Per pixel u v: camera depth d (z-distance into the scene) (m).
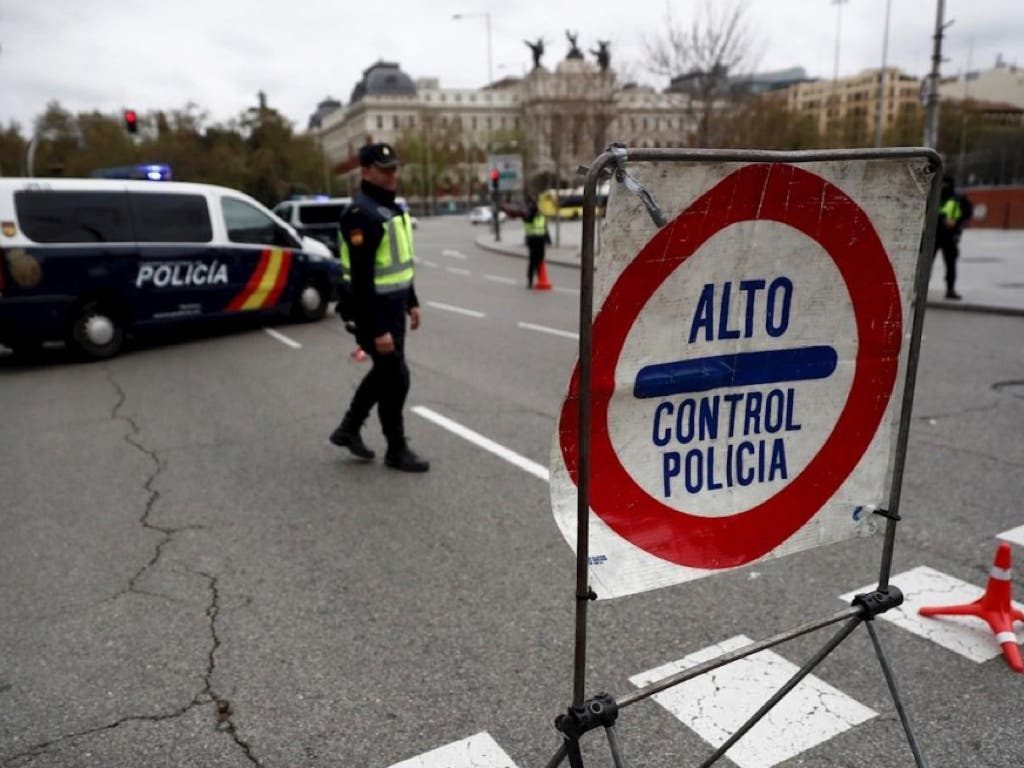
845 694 2.91
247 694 2.95
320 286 12.76
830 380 2.10
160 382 8.55
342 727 2.76
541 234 16.98
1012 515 4.48
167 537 4.41
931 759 2.56
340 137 128.25
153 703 2.91
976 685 2.95
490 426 6.43
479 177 101.44
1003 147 51.91
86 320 9.68
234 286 11.21
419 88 120.69
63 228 9.43
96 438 6.45
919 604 3.53
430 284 18.59
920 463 5.34
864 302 2.07
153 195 10.29
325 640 3.31
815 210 1.91
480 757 2.60
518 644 3.25
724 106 24.27
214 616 3.53
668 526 1.95
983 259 20.73
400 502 4.84
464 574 3.88
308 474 5.41
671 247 1.75
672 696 2.91
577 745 1.83
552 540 4.25
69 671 3.12
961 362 8.64
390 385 5.20
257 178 56.06
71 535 4.47
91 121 65.38
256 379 8.56
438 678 3.03
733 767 2.55
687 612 3.49
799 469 2.12
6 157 66.50
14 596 3.75
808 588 3.69
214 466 5.64
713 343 1.89
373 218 4.81
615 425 1.82
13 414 7.32
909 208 2.05
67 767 2.58
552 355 9.47
